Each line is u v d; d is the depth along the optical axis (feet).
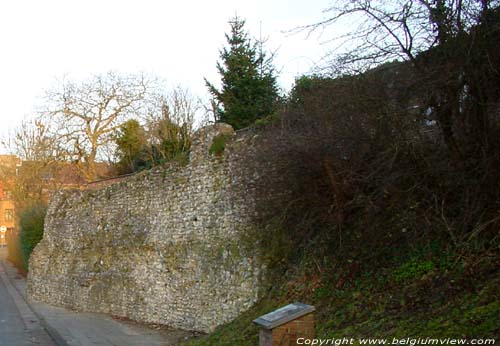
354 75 29.01
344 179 30.60
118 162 112.98
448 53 24.90
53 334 52.60
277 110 40.68
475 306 21.66
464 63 24.22
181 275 51.65
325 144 31.30
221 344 34.81
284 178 35.37
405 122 27.37
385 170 28.40
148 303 57.00
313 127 32.58
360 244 31.65
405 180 28.58
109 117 125.49
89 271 68.80
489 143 25.07
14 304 78.28
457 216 27.14
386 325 24.12
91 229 71.87
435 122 27.58
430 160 27.27
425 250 27.86
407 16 25.98
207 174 49.85
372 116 28.35
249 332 33.58
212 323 45.91
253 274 41.57
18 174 143.74
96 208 71.46
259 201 39.96
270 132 38.70
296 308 19.03
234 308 42.88
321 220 34.53
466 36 24.14
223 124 50.24
